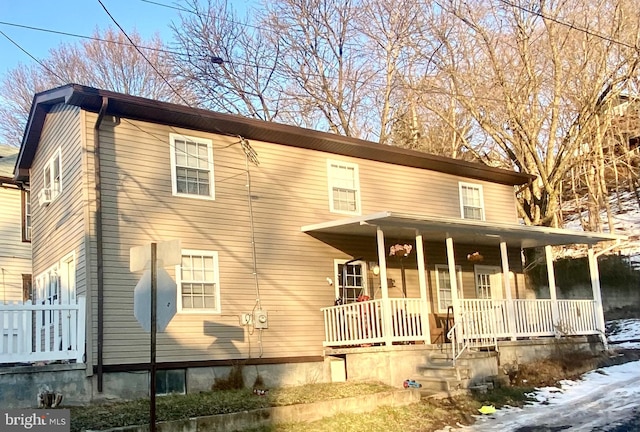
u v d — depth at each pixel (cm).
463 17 2736
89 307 1243
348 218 1606
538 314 1770
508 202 2219
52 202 1523
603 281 2575
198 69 3247
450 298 1916
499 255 2103
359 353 1488
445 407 1272
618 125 3138
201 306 1402
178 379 1343
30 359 1141
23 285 2002
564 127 2891
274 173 1595
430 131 3341
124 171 1350
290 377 1502
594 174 3183
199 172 1466
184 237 1409
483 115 2852
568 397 1394
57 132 1503
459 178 2067
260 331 1480
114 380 1248
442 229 1595
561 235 1831
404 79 3122
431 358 1493
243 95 3269
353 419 1147
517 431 1102
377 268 1733
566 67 2720
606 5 2542
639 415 1179
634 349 1964
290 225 1596
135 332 1298
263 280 1513
